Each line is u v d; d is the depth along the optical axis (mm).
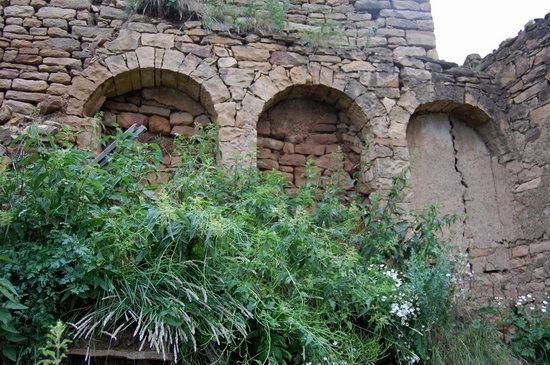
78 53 5469
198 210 3336
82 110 5242
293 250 3781
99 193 3471
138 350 2961
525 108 6141
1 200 3342
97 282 3021
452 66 6422
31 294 2965
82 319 2938
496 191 6258
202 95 5699
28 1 5586
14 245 3160
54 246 3117
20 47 5387
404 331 3977
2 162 3832
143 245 3229
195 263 3322
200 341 3088
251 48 5848
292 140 6047
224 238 3365
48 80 5309
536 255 5734
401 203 5645
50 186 3236
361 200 5660
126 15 5781
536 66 6055
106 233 3127
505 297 5820
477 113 6340
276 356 3164
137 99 5746
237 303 3229
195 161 4781
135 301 3076
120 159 3672
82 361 2941
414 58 6262
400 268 4797
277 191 4742
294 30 6230
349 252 3992
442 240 5375
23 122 5055
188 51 5660
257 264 3432
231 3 6266
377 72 6105
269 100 5742
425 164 6164
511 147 6223
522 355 4914
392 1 6633
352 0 6602
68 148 3562
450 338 4164
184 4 5938
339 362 3334
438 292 4258
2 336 2809
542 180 5809
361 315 3779
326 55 6043
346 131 6180
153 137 5691
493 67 6656
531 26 6188
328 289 3672
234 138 5457
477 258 5949
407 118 5996
